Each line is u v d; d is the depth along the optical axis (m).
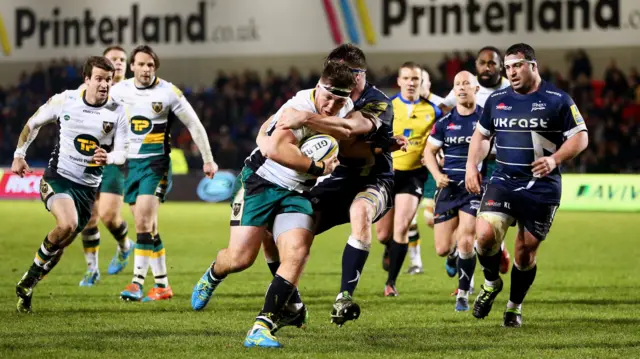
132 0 87.94
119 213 29.50
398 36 81.81
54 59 88.19
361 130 17.69
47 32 89.56
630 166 69.12
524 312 23.12
